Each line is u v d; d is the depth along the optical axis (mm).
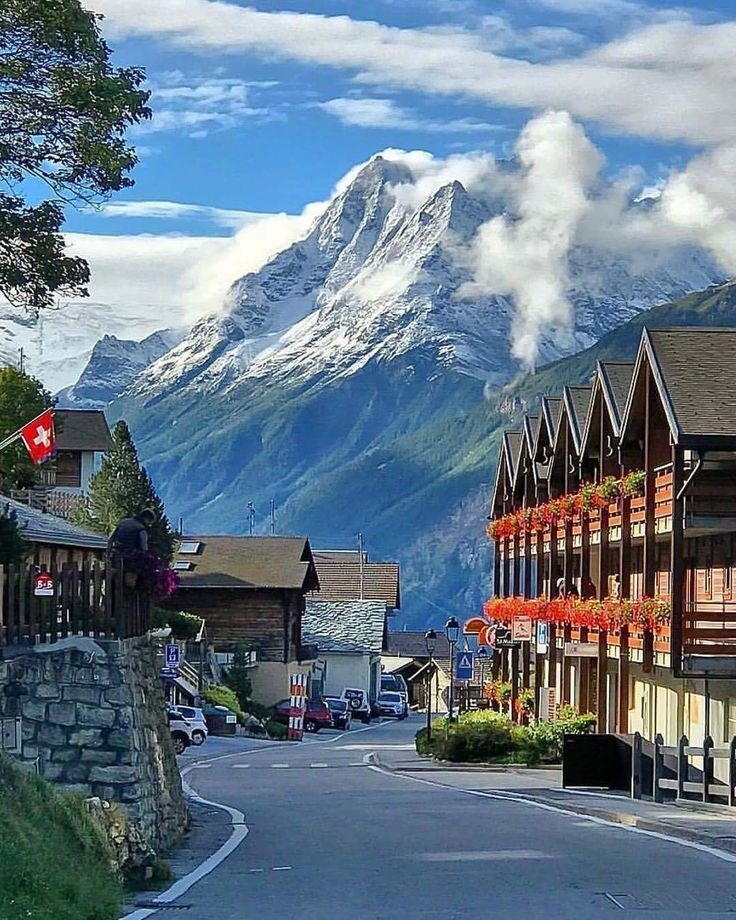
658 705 41656
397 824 23438
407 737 71562
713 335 35625
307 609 101312
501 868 17188
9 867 12383
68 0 23188
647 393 36188
